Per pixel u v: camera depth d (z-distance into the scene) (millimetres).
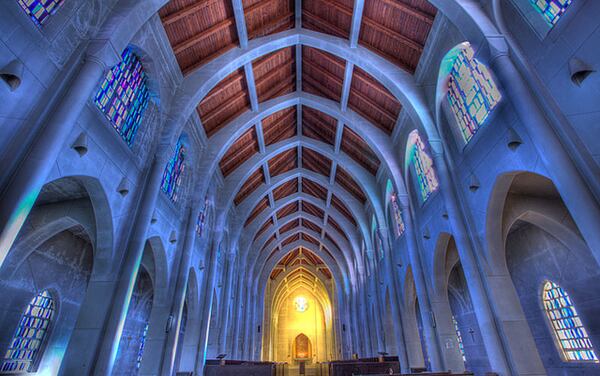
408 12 12812
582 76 6504
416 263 15867
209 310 18641
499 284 9820
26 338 13125
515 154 8594
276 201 31094
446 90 12820
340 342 37812
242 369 12266
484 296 10023
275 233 36188
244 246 29391
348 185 26688
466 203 11344
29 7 6668
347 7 14359
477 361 19609
